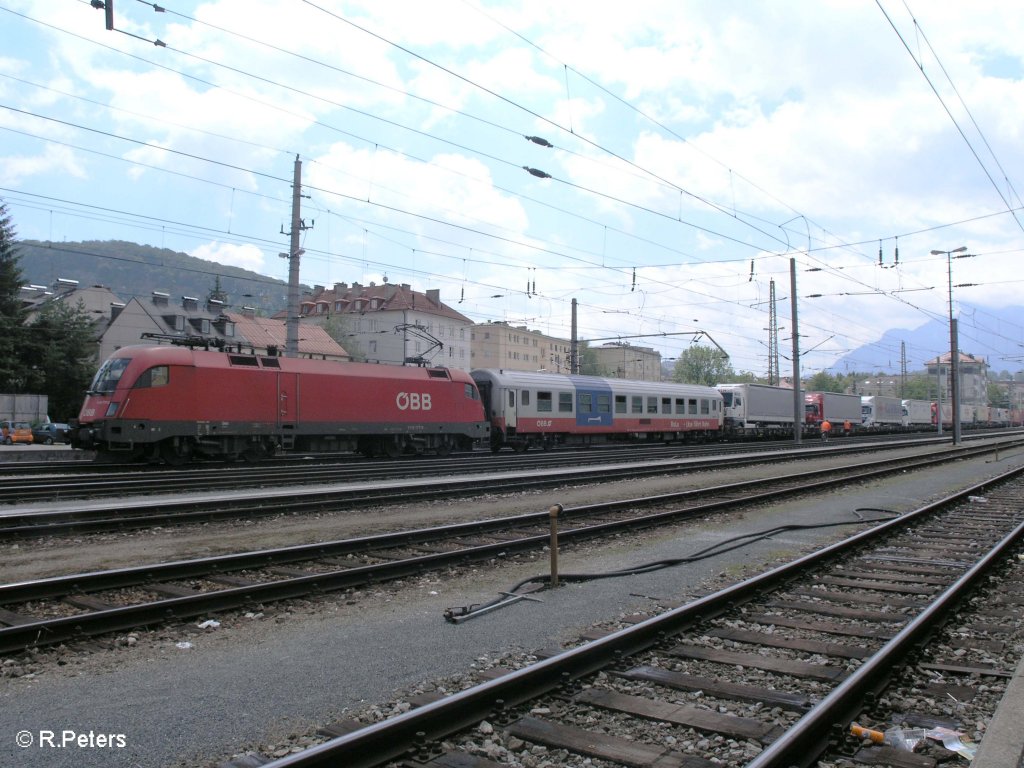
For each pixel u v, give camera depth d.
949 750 4.35
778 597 8.00
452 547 10.66
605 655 5.65
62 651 5.96
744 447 39.62
